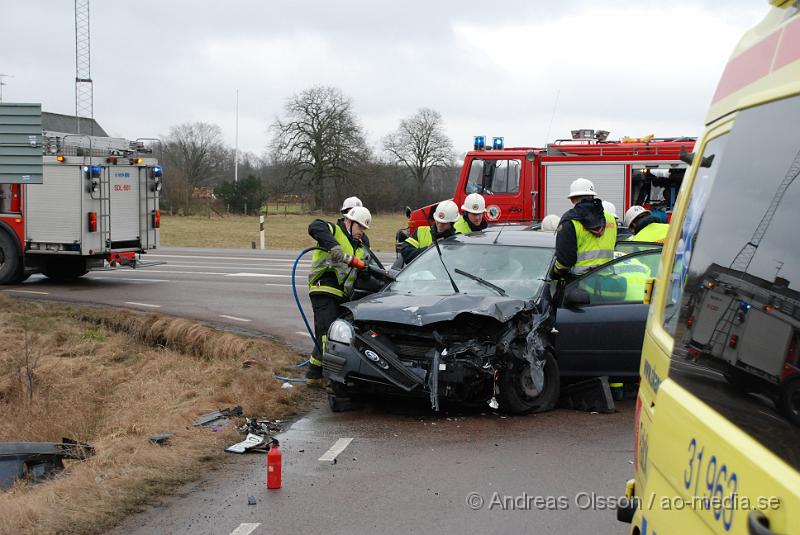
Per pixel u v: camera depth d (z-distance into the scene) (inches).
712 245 87.2
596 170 661.3
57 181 650.2
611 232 315.6
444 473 225.5
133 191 693.3
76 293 613.3
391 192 2379.4
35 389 362.6
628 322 297.7
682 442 84.8
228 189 2551.7
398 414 293.4
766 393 66.7
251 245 1206.9
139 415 313.7
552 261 321.1
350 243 336.5
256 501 203.8
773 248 70.9
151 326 454.9
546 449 248.1
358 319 286.5
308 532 183.5
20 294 606.9
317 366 331.0
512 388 286.2
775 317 67.6
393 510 196.9
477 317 286.2
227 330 455.2
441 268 329.4
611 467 229.8
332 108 2222.0
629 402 311.0
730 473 70.7
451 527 185.3
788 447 62.0
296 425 280.4
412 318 277.9
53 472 237.9
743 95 89.1
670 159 647.8
